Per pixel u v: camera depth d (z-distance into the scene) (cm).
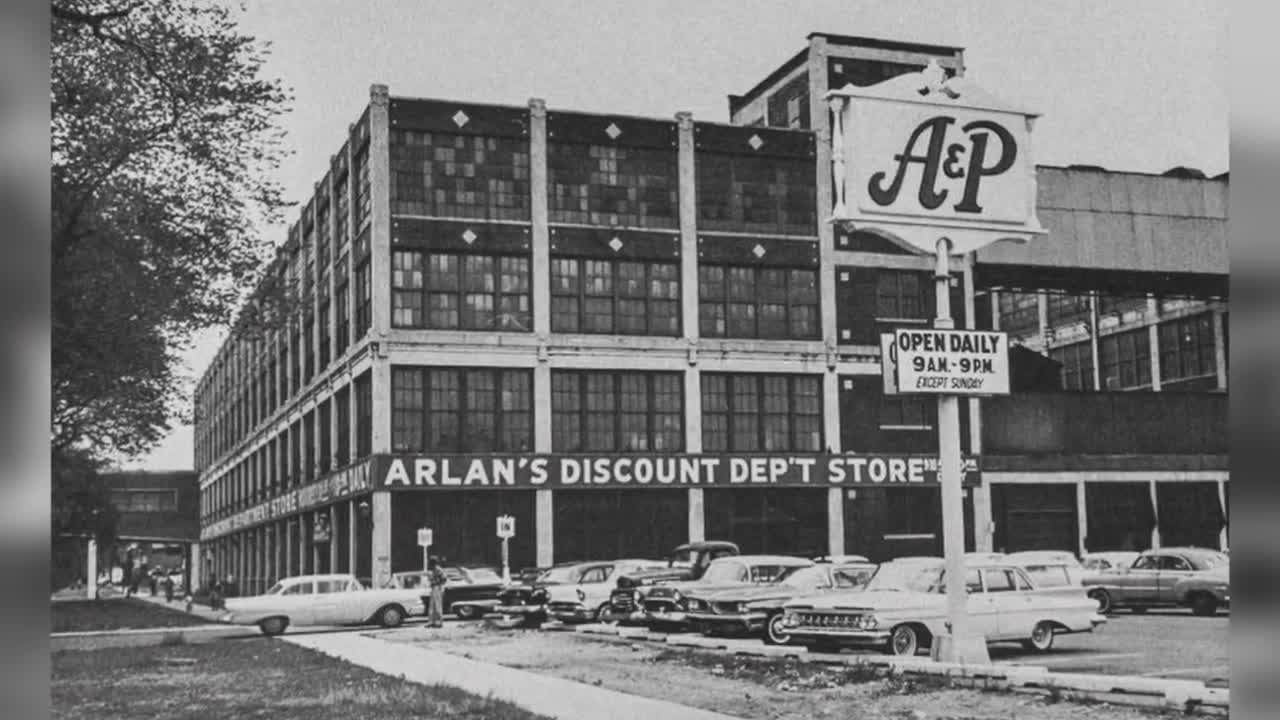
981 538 5025
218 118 2480
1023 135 1934
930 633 1933
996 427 5162
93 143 2394
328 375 5147
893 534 4906
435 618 3167
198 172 2616
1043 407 5231
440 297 4475
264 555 7175
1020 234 1909
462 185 4541
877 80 5109
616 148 4744
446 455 4350
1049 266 5266
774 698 1463
